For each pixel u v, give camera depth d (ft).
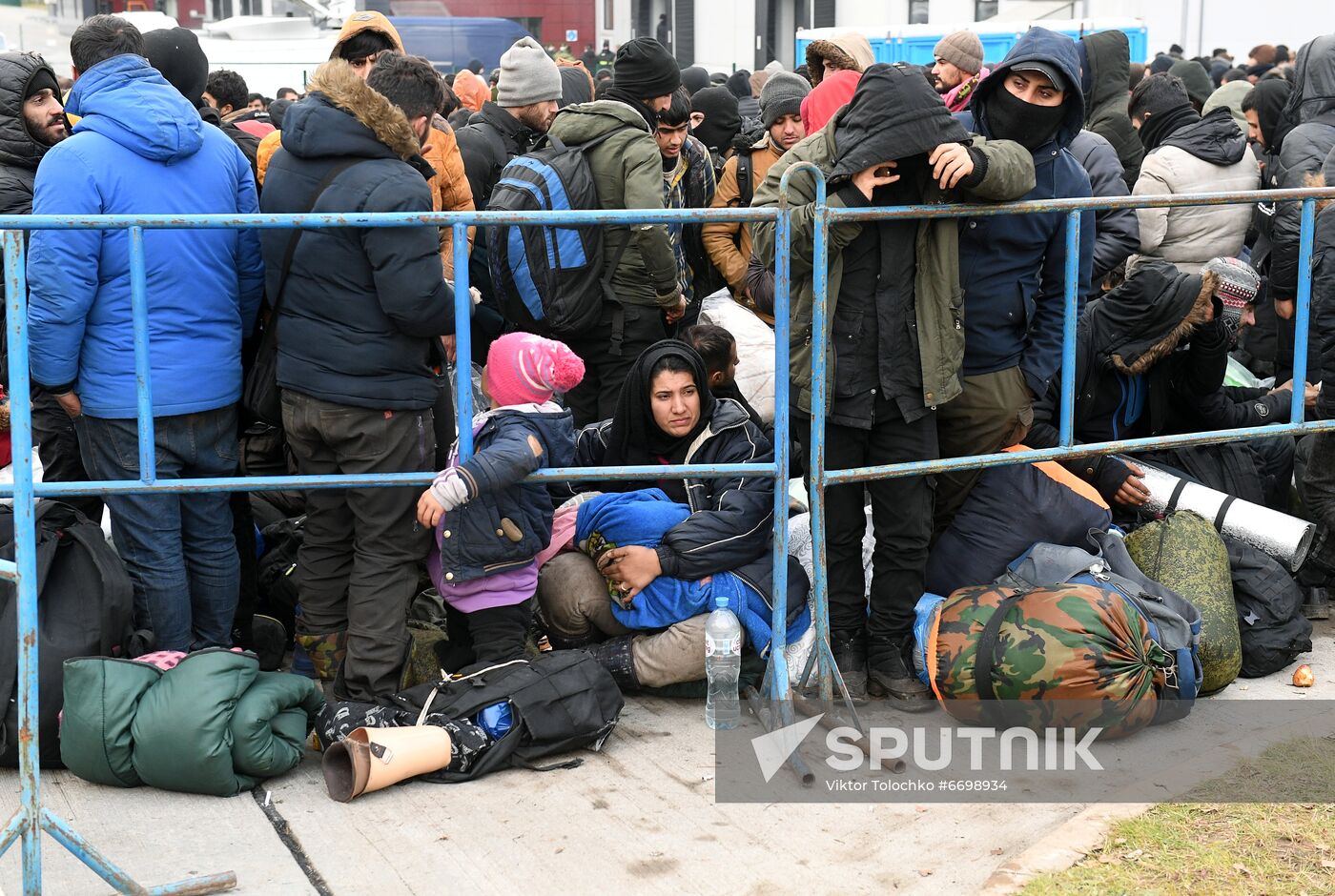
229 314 12.30
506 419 12.09
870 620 13.37
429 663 13.91
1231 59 47.98
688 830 10.52
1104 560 13.48
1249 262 21.21
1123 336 14.84
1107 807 10.75
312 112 11.54
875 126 11.73
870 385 12.48
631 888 9.68
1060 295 13.42
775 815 10.77
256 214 11.05
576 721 11.78
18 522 9.25
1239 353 21.80
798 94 18.42
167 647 12.46
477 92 26.96
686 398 13.10
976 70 19.95
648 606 13.00
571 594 13.41
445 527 12.05
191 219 10.82
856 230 11.99
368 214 11.14
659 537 13.07
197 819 10.71
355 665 12.23
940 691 12.44
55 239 11.05
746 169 18.76
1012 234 12.80
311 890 9.65
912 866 9.96
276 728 11.32
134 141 11.64
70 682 11.05
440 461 14.34
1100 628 11.98
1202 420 15.89
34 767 9.13
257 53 45.80
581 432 14.57
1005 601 12.59
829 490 13.12
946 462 12.60
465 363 11.67
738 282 18.33
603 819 10.71
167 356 11.80
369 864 10.02
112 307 11.66
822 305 11.79
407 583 12.44
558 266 15.05
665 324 16.40
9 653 11.20
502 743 11.49
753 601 12.94
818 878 9.80
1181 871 9.82
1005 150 12.00
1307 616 15.61
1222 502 14.79
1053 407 15.03
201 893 9.52
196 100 13.66
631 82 17.04
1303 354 14.61
